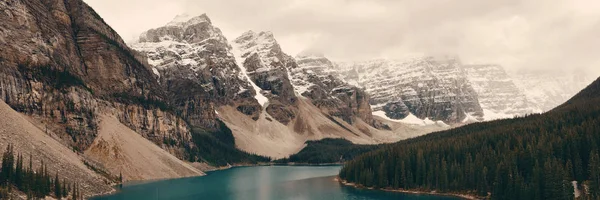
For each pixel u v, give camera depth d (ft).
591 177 616.39
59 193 556.10
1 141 590.14
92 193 640.99
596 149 653.30
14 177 532.73
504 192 644.27
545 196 600.80
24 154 599.57
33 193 526.98
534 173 615.16
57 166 634.84
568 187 588.91
